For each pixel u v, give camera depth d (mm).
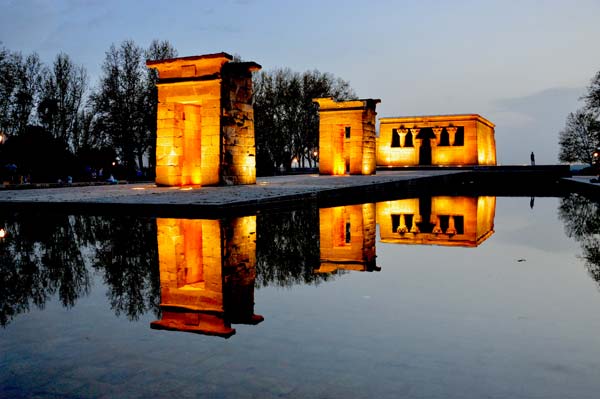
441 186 33219
